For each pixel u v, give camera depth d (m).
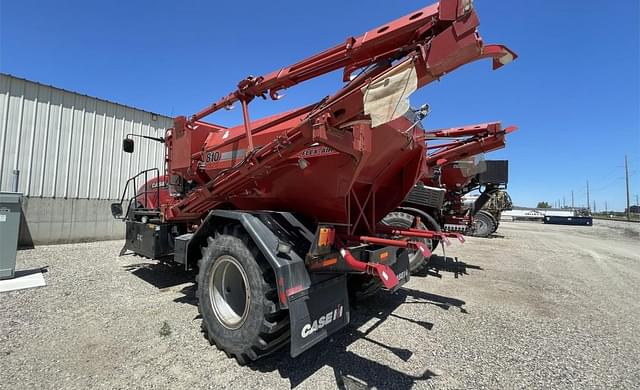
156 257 4.68
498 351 2.98
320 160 2.77
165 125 10.95
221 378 2.42
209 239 3.11
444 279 5.75
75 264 6.16
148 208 5.77
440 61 1.80
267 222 2.79
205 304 2.99
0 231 4.93
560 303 4.51
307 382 2.39
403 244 2.87
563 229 22.33
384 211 4.06
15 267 5.31
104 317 3.53
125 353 2.75
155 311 3.74
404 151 3.43
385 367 2.64
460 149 5.09
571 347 3.10
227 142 3.91
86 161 9.02
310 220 3.22
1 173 7.56
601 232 20.08
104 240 9.36
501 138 4.75
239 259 2.74
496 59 1.88
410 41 2.04
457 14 1.75
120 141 9.77
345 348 2.97
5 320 3.38
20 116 7.83
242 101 3.30
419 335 3.29
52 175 8.38
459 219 8.37
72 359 2.63
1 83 7.53
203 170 4.32
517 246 10.84
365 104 2.05
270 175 3.17
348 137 2.46
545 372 2.62
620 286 5.62
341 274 2.87
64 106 8.59
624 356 2.93
